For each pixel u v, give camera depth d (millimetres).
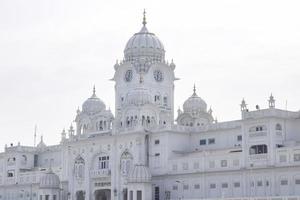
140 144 122750
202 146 124062
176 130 123000
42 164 163375
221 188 109312
